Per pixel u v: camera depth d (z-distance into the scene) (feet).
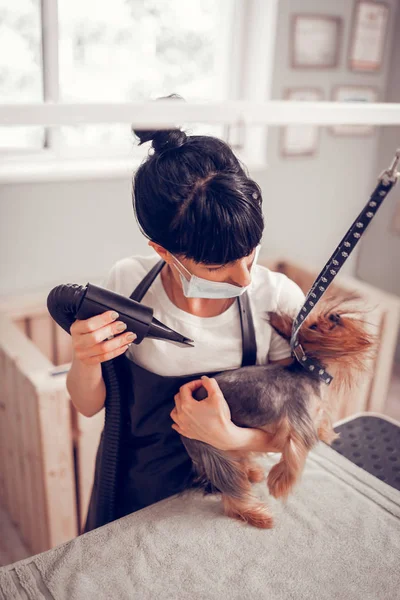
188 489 2.69
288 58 7.72
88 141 7.03
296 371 2.48
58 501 5.16
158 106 1.68
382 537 2.38
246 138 8.09
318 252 9.37
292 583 2.13
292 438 2.35
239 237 2.08
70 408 4.96
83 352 2.22
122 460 2.96
